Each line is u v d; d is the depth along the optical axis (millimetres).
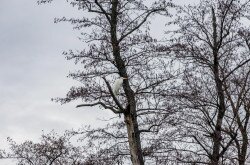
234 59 18906
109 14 17703
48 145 23812
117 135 17266
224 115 18156
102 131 17188
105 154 17156
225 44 18688
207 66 18953
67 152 23500
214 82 19016
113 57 17391
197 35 18906
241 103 18078
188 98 17625
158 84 17172
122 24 17641
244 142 17984
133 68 17328
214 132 17812
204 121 18016
